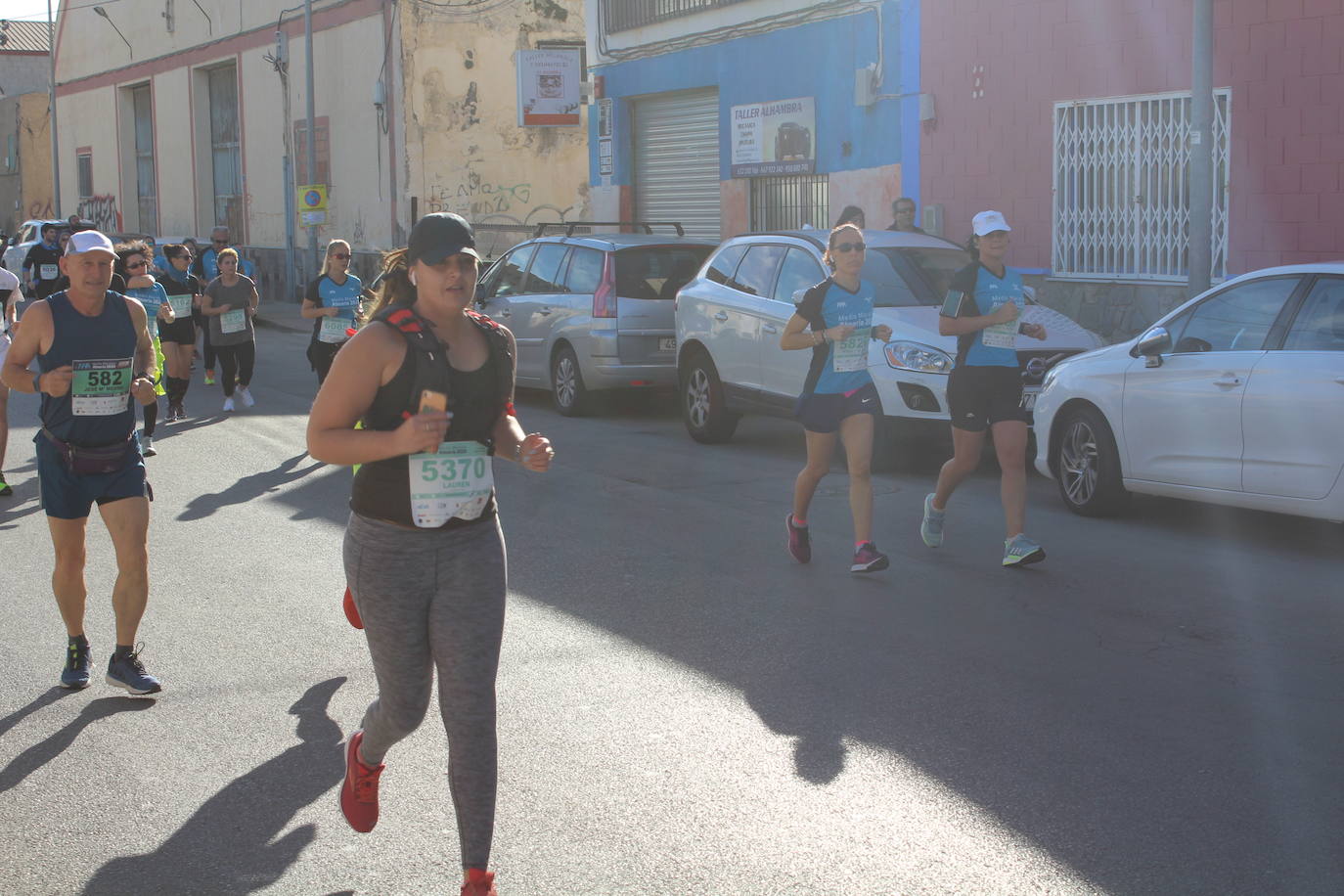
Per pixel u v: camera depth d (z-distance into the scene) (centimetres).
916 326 1016
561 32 2923
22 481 1051
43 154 5244
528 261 1488
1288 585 704
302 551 805
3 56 6462
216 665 594
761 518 881
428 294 362
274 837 423
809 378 725
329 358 1241
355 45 2980
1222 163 1242
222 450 1189
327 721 525
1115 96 1330
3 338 968
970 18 1477
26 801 453
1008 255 1471
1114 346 876
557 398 1414
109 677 550
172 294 1363
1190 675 562
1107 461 859
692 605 675
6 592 720
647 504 930
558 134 2958
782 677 566
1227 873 388
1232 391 771
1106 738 493
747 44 1828
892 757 477
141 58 4100
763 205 1861
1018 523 736
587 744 494
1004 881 385
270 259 3422
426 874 397
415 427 341
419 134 2836
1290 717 513
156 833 427
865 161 1652
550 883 388
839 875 390
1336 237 1161
